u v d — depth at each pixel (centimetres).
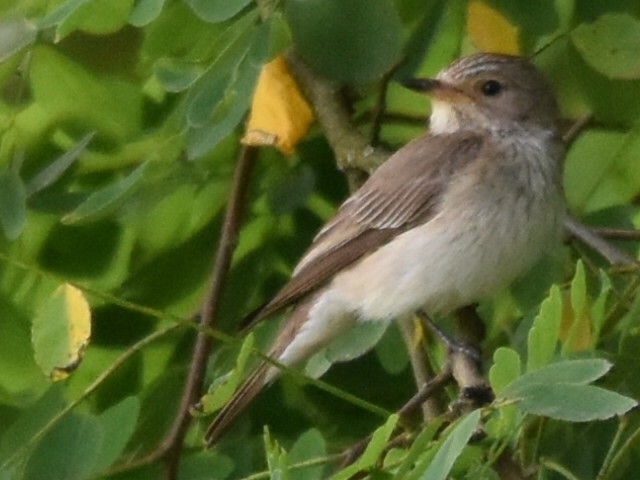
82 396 863
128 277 1056
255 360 980
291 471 828
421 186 1074
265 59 871
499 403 686
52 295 763
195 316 1040
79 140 1027
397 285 1062
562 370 688
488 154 1081
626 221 1064
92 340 1038
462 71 1116
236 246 1021
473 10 1005
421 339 1010
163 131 1002
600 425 892
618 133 1102
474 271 1061
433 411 948
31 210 1003
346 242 1065
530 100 1098
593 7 988
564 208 1072
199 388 961
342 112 1041
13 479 839
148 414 1011
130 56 1038
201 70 919
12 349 1020
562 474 869
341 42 904
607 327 887
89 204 932
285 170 1090
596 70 991
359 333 1044
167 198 1061
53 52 1027
